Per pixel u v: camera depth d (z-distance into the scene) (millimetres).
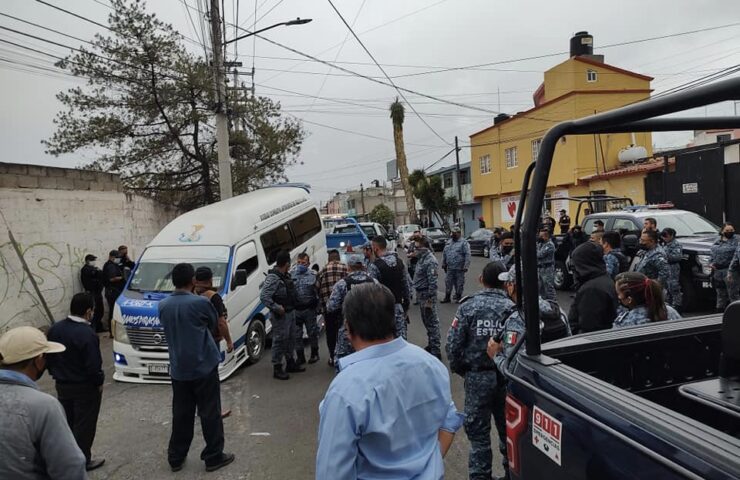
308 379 6902
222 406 6078
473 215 38000
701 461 1273
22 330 2562
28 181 10141
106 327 11531
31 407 2264
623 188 20594
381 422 1752
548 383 1920
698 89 1334
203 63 16422
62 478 2305
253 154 18953
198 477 4375
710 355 2617
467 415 3576
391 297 1978
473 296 3617
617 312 3971
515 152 29422
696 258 8578
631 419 1522
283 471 4371
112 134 16281
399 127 34719
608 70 24500
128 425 5688
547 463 1866
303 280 7543
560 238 12312
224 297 7242
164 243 8273
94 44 15320
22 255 9891
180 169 18125
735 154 14148
